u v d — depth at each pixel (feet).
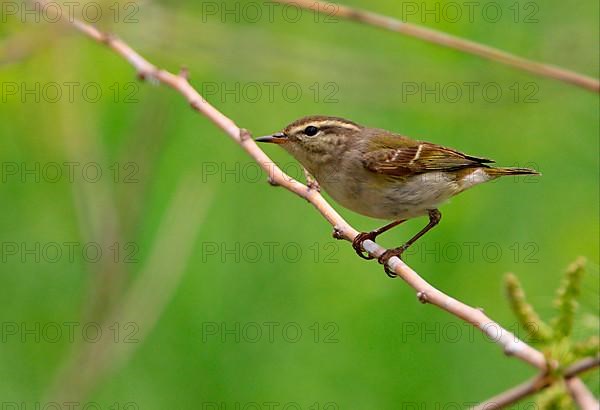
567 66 44.45
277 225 44.11
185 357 42.50
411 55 45.24
